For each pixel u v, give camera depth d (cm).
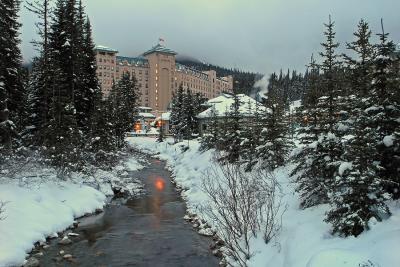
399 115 1234
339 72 1577
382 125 1243
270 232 1352
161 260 1493
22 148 2919
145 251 1598
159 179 3834
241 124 3178
